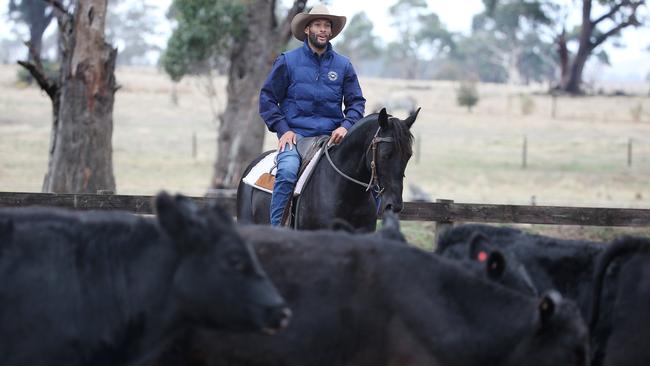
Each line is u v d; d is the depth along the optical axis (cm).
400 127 1035
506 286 668
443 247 807
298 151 1113
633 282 689
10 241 565
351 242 634
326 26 1123
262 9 2808
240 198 1198
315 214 1072
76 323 558
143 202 1361
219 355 615
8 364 544
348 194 1066
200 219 553
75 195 1350
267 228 654
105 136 1980
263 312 545
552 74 12512
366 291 616
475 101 7169
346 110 1142
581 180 3741
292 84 1128
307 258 623
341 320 612
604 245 752
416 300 610
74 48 1950
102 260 574
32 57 1953
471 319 609
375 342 613
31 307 550
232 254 547
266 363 612
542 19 8950
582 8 8400
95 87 1955
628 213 1374
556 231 1827
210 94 3409
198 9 2873
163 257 570
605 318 697
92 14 1941
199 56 3059
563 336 592
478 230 796
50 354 548
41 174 3422
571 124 6247
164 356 610
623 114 6862
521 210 1365
